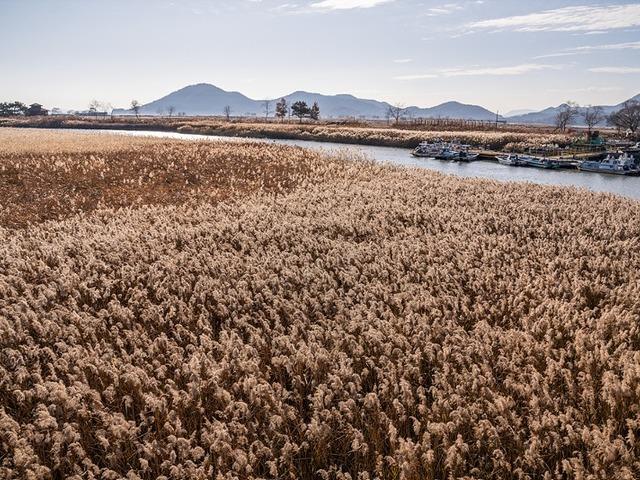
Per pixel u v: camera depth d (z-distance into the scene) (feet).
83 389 26.63
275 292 43.55
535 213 75.00
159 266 49.16
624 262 47.91
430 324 37.11
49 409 26.20
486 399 27.22
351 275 45.55
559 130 341.82
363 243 58.54
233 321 38.65
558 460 23.71
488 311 39.68
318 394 26.53
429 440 23.70
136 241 57.36
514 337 33.32
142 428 27.04
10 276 43.80
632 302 39.32
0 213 76.74
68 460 23.20
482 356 30.86
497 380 30.45
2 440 25.26
